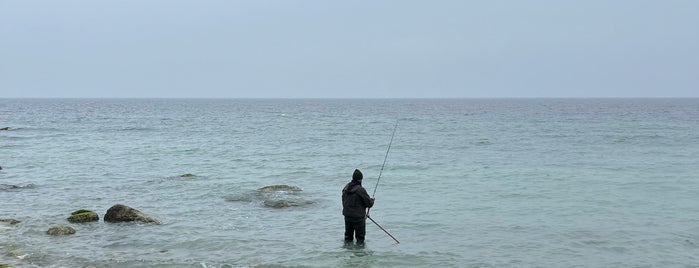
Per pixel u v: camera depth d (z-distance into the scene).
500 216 16.72
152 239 14.05
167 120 88.19
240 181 24.20
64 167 29.38
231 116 105.31
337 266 11.98
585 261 12.23
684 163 29.94
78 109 145.00
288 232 14.86
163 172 27.50
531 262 12.20
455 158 33.25
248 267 11.83
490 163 30.52
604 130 59.09
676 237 14.14
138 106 184.88
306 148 40.50
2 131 58.88
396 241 13.82
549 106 181.75
